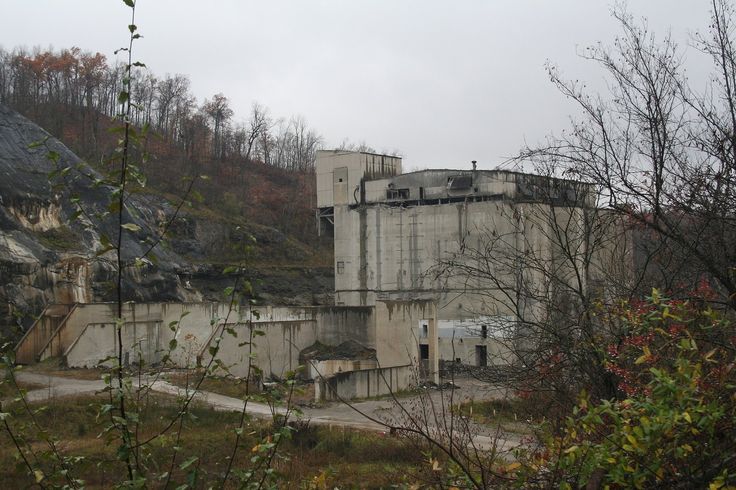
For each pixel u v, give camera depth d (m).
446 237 55.00
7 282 44.53
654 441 5.09
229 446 21.73
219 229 74.31
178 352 40.00
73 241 51.81
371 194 59.28
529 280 10.69
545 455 6.12
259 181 98.44
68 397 28.50
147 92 94.31
